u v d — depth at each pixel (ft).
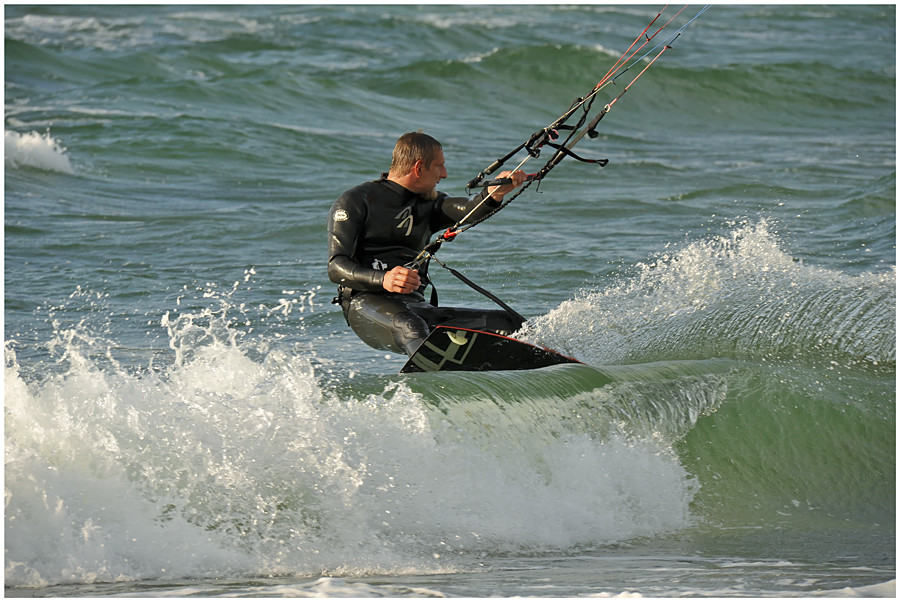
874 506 49.62
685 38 380.17
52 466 41.29
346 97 239.09
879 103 277.03
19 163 148.56
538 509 46.14
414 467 45.39
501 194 59.93
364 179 159.02
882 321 64.95
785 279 72.84
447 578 39.19
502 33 360.48
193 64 271.28
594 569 40.83
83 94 219.41
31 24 338.34
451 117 236.84
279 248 109.19
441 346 57.11
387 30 350.84
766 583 38.75
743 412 54.29
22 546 38.91
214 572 39.81
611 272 98.27
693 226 122.72
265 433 44.65
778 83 281.95
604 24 403.34
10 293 85.40
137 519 40.93
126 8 392.68
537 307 85.87
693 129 245.65
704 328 66.80
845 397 56.03
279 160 169.89
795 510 49.19
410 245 63.05
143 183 149.28
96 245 107.14
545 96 269.23
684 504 48.73
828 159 185.26
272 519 42.14
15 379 43.65
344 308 62.90
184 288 90.53
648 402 53.01
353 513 43.11
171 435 43.75
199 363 50.49
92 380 45.65
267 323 80.02
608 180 157.48
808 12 474.08
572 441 49.32
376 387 49.11
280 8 405.80
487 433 47.67
